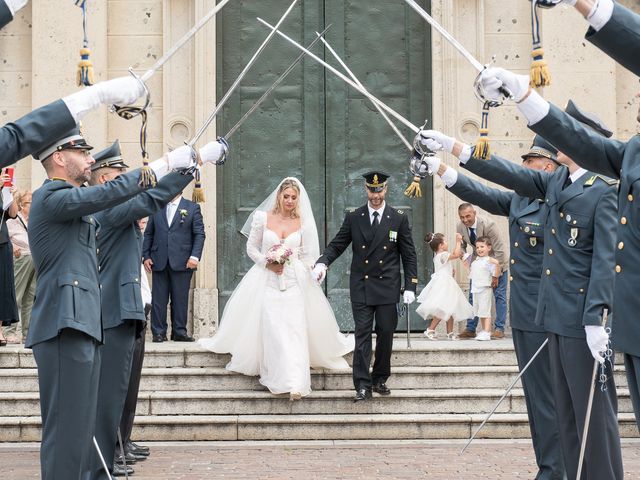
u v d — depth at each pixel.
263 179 11.14
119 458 6.77
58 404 4.85
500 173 5.41
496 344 9.41
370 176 8.48
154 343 9.89
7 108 11.16
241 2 11.18
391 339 8.43
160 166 4.98
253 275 8.74
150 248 10.20
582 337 5.19
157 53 11.09
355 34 11.23
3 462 7.23
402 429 8.20
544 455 5.92
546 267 5.42
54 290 4.90
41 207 4.88
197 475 6.67
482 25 11.04
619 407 8.49
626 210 4.04
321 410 8.41
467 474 6.67
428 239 10.48
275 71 11.19
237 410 8.41
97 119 10.87
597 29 3.42
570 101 5.46
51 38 10.89
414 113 11.23
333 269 11.12
